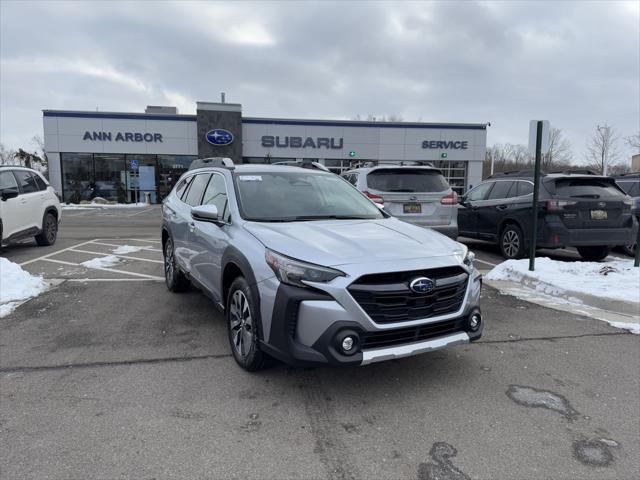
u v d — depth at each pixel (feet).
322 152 102.47
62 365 12.85
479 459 8.84
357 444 9.27
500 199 31.19
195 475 8.23
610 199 26.89
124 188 98.68
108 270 25.88
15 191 30.04
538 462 8.77
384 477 8.27
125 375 12.25
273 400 11.00
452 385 11.93
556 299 20.52
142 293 20.74
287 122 100.63
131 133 97.04
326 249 10.98
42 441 9.19
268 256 11.16
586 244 26.66
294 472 8.37
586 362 13.53
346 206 15.53
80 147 95.86
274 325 10.75
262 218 13.66
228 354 13.74
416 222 26.17
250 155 100.73
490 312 18.53
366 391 11.53
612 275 22.39
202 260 15.71
